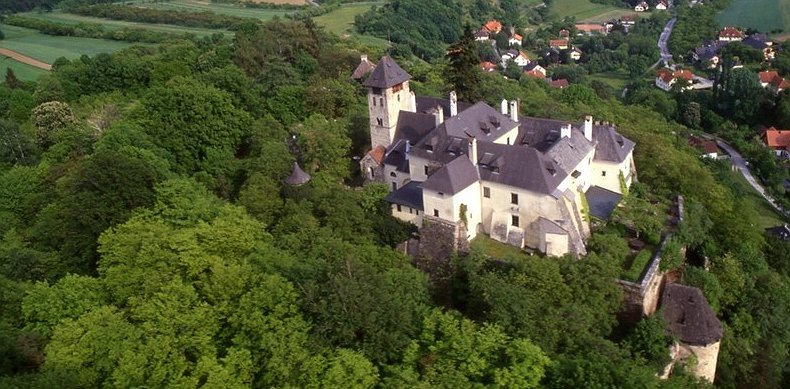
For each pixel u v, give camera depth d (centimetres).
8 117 11950
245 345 4912
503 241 7388
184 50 14700
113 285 5469
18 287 5453
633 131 10100
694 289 6106
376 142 8950
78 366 4562
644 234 7300
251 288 5269
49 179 7975
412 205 7556
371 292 5169
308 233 6506
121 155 7094
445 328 4988
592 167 8294
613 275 6266
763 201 13475
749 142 16775
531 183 6956
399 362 4903
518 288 5756
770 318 7019
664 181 9050
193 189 7125
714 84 19500
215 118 9044
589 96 15275
